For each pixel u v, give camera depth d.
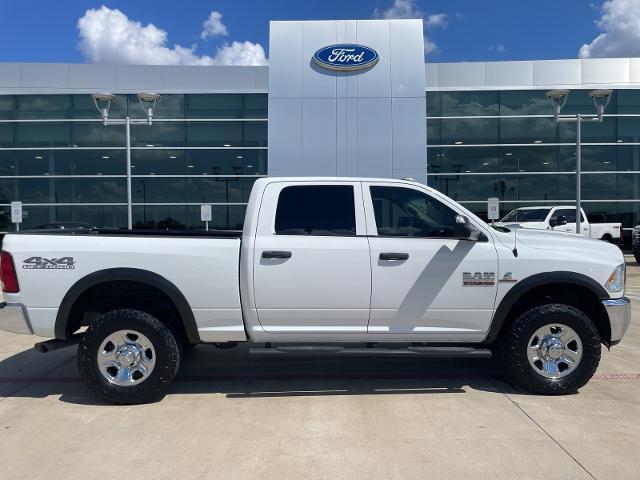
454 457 3.81
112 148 23.42
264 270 4.93
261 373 6.02
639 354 6.70
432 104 23.50
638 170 23.50
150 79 23.33
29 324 4.91
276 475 3.58
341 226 5.08
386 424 4.45
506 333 5.23
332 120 18.61
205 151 23.45
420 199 5.21
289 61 18.80
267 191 5.14
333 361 6.53
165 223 23.44
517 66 23.42
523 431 4.27
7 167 23.55
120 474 3.61
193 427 4.41
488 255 5.02
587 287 5.05
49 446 4.05
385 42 18.88
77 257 4.91
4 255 4.94
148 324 4.90
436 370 6.10
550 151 23.47
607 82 23.28
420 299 5.01
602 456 3.82
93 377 4.88
